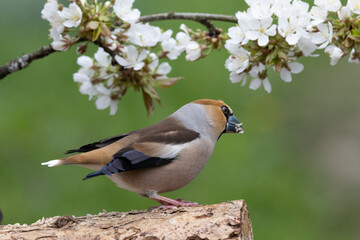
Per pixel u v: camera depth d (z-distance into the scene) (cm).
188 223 609
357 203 1234
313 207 1209
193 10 1442
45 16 729
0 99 1293
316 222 1188
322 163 1320
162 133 730
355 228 1180
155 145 709
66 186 1171
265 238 1156
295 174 1273
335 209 1213
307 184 1259
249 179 1228
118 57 759
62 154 1223
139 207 1131
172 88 1336
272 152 1295
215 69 1382
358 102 1436
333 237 1170
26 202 1142
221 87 1365
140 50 764
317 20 692
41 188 1170
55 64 1368
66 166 1195
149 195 729
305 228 1174
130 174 721
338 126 1409
